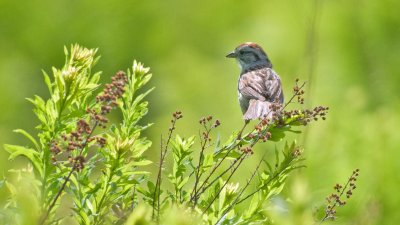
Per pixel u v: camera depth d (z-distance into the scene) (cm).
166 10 3031
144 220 488
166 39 3017
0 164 764
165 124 2306
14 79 2753
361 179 1180
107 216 612
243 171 1208
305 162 1180
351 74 1845
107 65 2977
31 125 2505
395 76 1852
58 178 614
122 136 640
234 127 2041
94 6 3042
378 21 1975
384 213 1157
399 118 1338
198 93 2486
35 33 3006
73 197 617
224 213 626
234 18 2894
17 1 3014
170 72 2670
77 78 641
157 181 627
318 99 1739
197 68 2642
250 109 1210
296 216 509
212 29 2969
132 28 3038
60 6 3023
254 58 1505
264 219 616
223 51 2712
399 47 1930
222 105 2391
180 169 638
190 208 604
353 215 1073
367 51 1919
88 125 593
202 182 688
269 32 2333
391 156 1211
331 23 1955
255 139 678
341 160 1211
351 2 1983
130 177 648
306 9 2264
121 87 604
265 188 634
